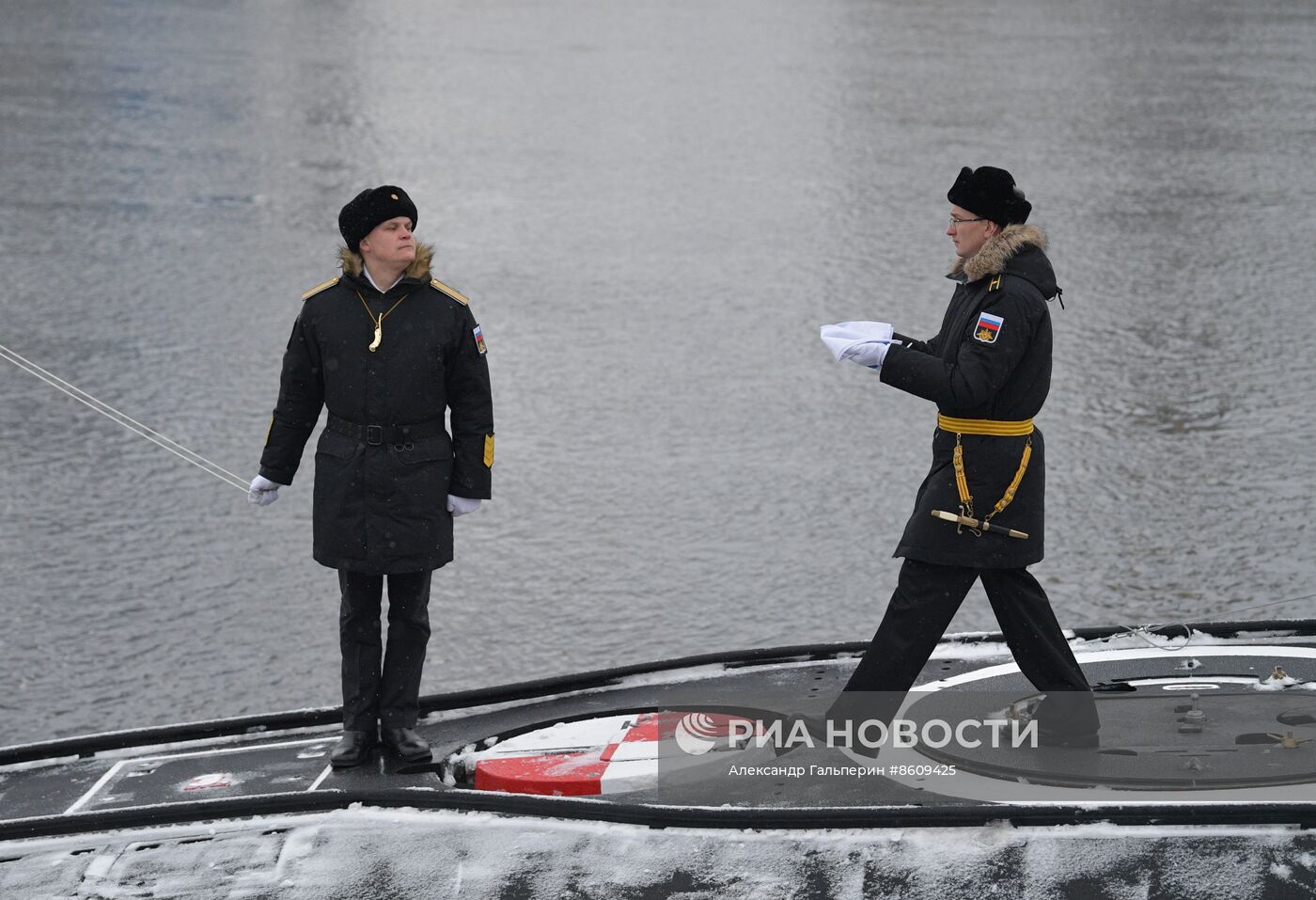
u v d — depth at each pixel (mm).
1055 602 44938
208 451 58906
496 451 59125
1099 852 15609
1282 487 54312
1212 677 20875
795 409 64438
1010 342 17641
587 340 75000
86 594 45969
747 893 15703
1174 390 66125
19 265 86750
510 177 116062
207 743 21594
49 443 59281
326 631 43562
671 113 143375
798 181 114188
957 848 15875
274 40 192375
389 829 17188
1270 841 15492
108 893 16625
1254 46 192000
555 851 16531
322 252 91562
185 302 80375
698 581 46969
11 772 21109
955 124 136250
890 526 51531
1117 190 108562
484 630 43625
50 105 141125
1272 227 97688
